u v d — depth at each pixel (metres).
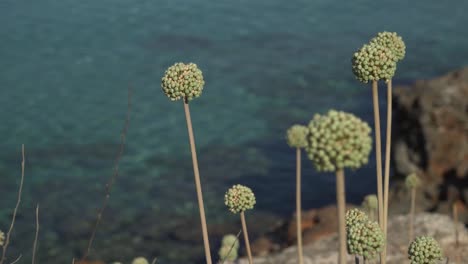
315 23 55.19
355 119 3.08
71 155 36.22
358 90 43.75
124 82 45.16
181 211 31.33
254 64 47.88
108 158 36.09
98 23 54.28
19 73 45.84
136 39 51.81
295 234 19.12
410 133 25.97
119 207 31.66
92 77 45.75
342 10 57.81
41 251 27.94
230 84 44.91
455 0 59.31
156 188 33.38
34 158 35.66
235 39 52.19
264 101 42.72
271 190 33.53
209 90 43.97
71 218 30.47
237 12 56.94
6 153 36.06
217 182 34.12
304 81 45.25
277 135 38.66
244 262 14.47
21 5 57.41
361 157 3.05
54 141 37.62
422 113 25.38
